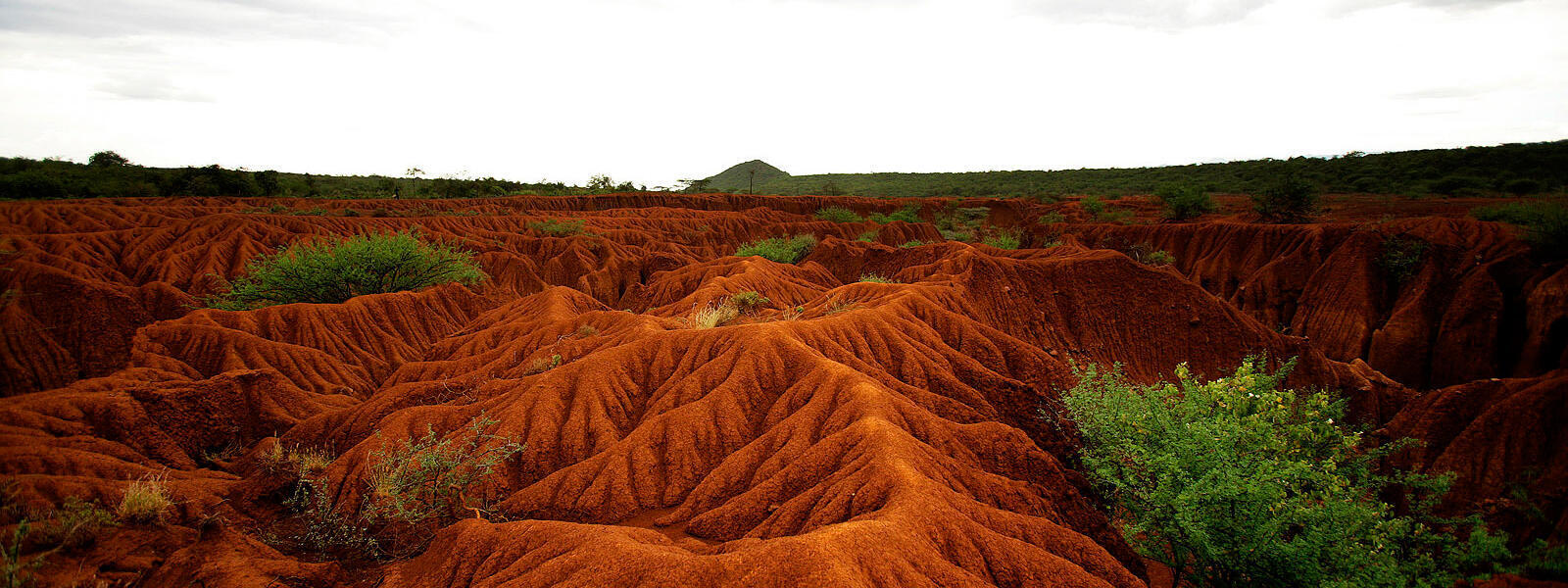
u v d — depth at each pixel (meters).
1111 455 16.09
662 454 17.55
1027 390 21.73
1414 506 16.56
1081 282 33.31
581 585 10.52
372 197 117.69
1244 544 12.62
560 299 32.84
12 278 33.94
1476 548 13.70
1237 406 16.81
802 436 16.61
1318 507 12.88
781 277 43.56
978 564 11.36
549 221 75.19
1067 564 11.81
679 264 62.00
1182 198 74.94
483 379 23.59
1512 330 36.78
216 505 16.08
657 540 12.88
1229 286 55.66
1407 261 43.19
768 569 9.76
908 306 25.88
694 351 21.31
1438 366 38.12
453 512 15.88
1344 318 43.69
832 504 13.19
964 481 14.78
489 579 11.66
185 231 56.28
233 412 21.00
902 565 10.23
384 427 18.92
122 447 16.98
